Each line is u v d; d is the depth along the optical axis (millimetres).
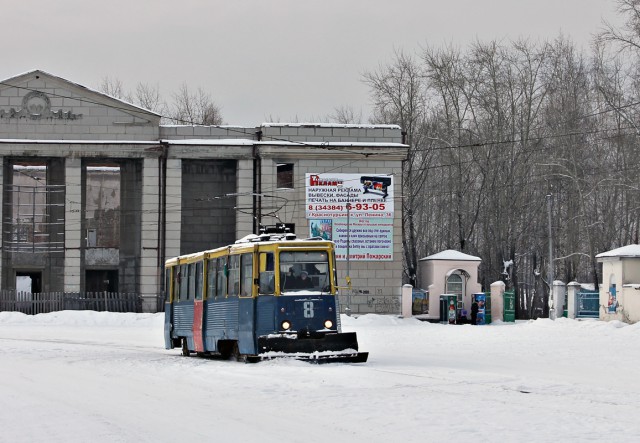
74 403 16781
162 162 64938
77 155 64375
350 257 65000
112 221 67438
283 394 17281
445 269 64188
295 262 25453
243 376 20797
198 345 29891
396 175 65250
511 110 72625
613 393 17219
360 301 64875
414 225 82688
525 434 12242
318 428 13086
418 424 13227
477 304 61906
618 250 47188
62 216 66000
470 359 27688
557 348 32812
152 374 22688
